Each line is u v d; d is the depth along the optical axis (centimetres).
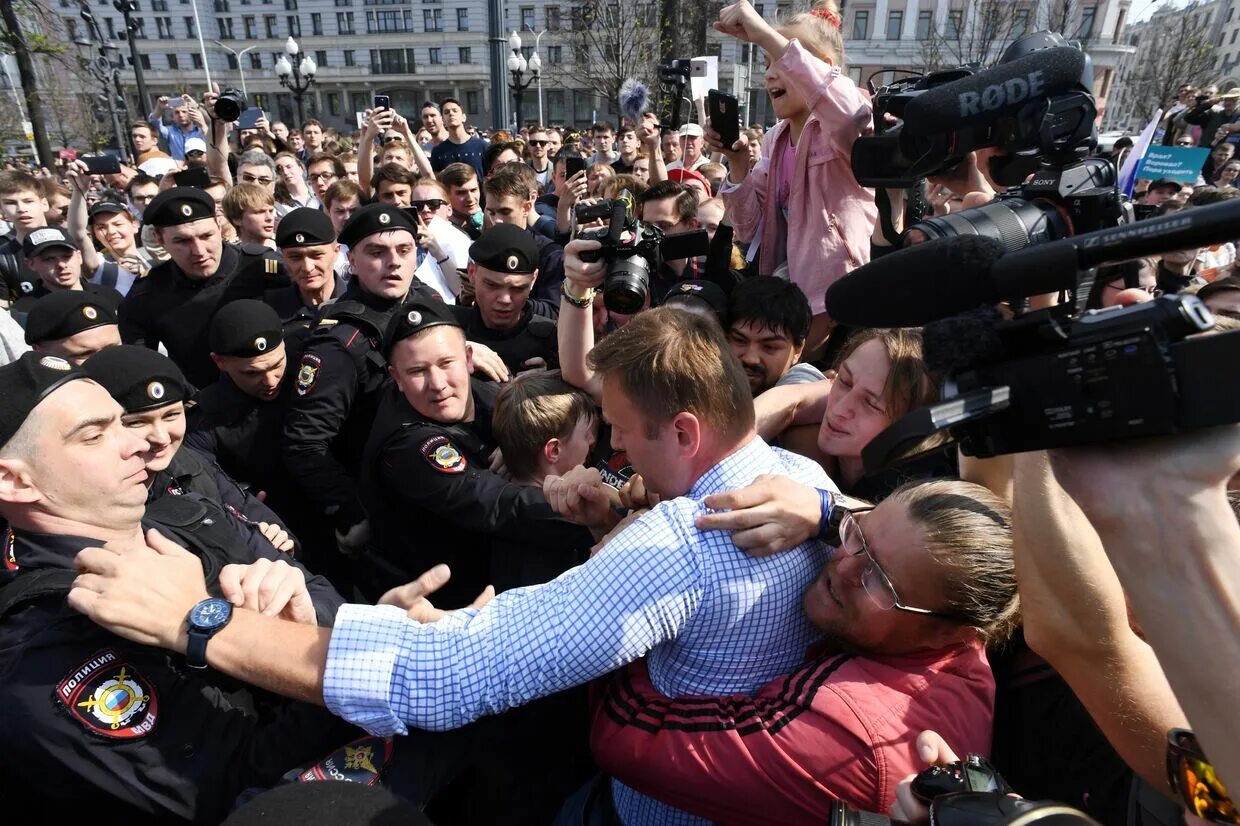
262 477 283
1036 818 75
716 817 115
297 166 657
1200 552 61
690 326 126
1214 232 59
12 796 132
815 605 120
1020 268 71
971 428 75
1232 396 58
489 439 247
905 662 116
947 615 108
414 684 108
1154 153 595
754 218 322
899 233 233
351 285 310
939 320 77
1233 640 61
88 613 109
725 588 113
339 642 111
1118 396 62
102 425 136
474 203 543
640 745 118
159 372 203
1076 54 124
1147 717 99
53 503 132
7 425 127
